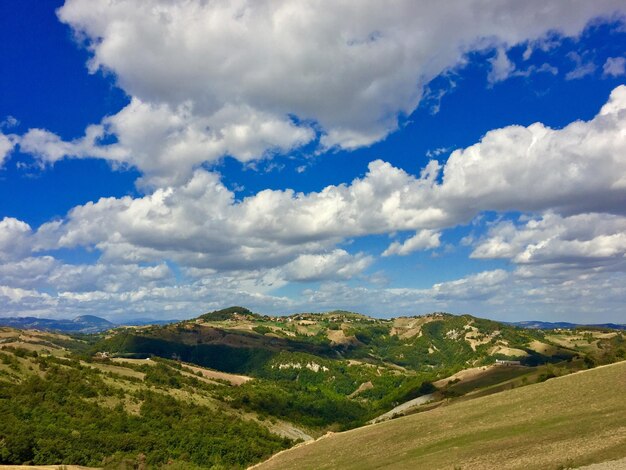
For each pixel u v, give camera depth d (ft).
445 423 292.40
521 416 252.83
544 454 171.73
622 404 221.05
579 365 506.89
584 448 165.48
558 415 232.32
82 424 497.87
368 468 238.68
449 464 195.42
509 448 194.18
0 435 419.74
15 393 515.91
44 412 499.10
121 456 452.76
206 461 502.38
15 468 337.93
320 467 281.74
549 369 494.59
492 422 258.78
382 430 339.36
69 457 422.82
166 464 474.49
